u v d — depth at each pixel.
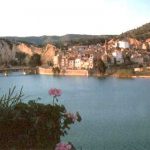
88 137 54.28
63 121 10.23
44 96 125.06
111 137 55.50
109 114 86.19
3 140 10.10
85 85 184.50
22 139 10.11
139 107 100.75
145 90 154.50
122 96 133.88
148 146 50.34
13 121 10.03
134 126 66.62
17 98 10.51
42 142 10.09
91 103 112.94
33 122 10.05
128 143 51.75
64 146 9.09
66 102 115.81
